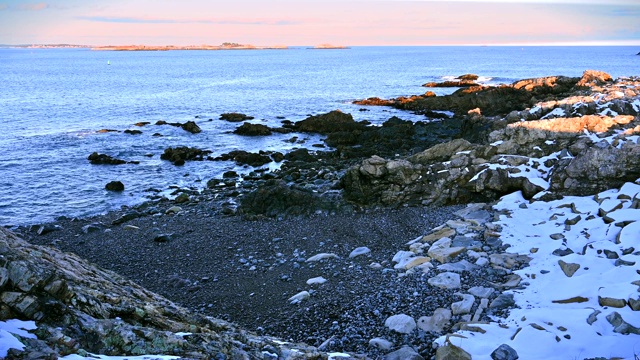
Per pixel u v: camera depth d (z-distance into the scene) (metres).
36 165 39.00
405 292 14.91
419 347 12.02
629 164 20.41
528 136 24.80
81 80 124.88
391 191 24.39
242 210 25.22
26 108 71.12
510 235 18.05
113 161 39.69
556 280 14.40
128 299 10.84
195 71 164.62
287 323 13.93
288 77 133.75
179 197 29.58
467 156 24.89
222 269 18.59
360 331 13.07
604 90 39.44
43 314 8.75
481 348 11.05
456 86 97.31
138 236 22.69
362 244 19.83
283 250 19.95
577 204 19.44
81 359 7.79
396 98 74.50
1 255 9.08
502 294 14.02
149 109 71.56
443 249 17.41
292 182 32.03
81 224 25.70
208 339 9.83
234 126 56.66
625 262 14.50
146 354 8.70
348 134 45.56
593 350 10.80
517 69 148.25
